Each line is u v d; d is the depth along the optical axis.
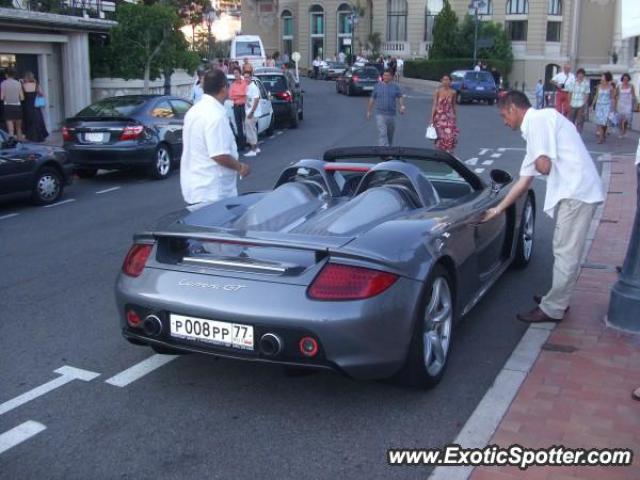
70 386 4.33
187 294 3.82
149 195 11.36
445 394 4.18
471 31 47.25
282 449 3.58
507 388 4.14
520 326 5.29
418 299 3.83
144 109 12.91
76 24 18.55
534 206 6.85
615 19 44.88
